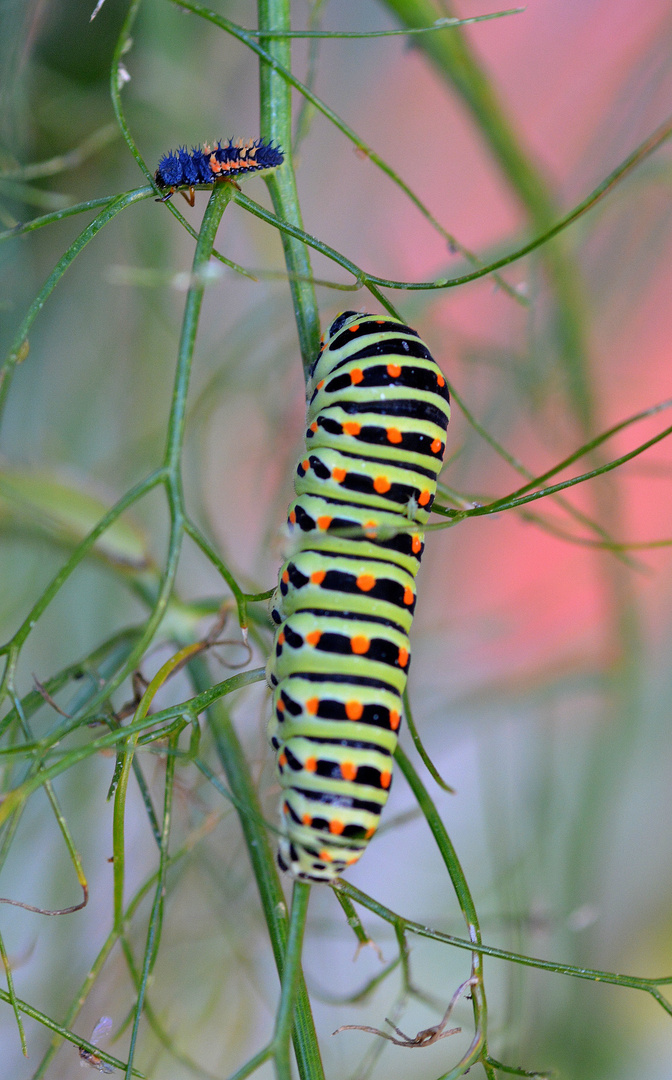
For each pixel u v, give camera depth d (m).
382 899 0.45
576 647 0.47
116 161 0.37
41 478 0.33
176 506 0.29
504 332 0.44
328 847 0.30
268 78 0.30
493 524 0.45
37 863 0.37
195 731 0.30
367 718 0.30
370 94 0.49
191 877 0.35
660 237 0.39
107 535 0.33
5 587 0.39
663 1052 0.42
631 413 0.52
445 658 0.44
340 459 0.30
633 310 0.41
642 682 0.42
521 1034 0.35
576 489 0.49
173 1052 0.31
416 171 0.50
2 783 0.31
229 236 0.42
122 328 0.39
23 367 0.38
